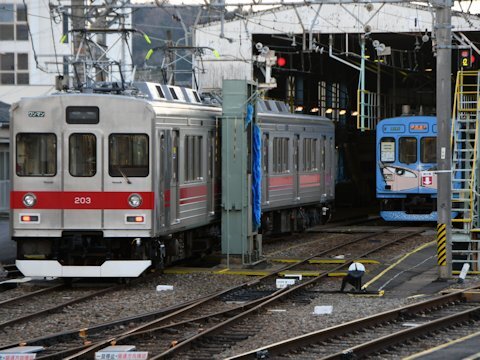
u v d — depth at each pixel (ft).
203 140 142.82
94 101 121.19
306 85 300.61
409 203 217.36
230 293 114.83
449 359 71.41
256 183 144.15
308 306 105.29
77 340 84.69
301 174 194.08
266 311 101.09
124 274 120.37
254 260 142.72
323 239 189.16
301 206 197.16
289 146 186.29
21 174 121.90
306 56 281.95
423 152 215.31
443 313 99.25
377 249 161.79
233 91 140.36
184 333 88.22
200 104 146.51
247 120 140.56
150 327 89.15
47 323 94.79
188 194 135.64
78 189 121.08
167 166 125.90
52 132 121.39
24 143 122.11
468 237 131.13
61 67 322.55
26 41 335.26
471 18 224.74
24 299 110.52
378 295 112.68
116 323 91.50
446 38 124.57
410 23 227.61
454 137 138.51
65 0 314.35
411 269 136.77
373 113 289.53
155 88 131.44
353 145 307.37
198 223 140.36
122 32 146.92
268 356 74.18
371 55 277.03
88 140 121.39
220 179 152.25
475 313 95.40
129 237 121.19
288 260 148.46
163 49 169.89
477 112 137.28
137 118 120.98
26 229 121.39
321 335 81.97
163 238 129.18
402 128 216.13
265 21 239.30
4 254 157.79
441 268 124.88
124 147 121.29
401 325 91.15
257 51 255.29
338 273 130.62
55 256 122.83
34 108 121.80
